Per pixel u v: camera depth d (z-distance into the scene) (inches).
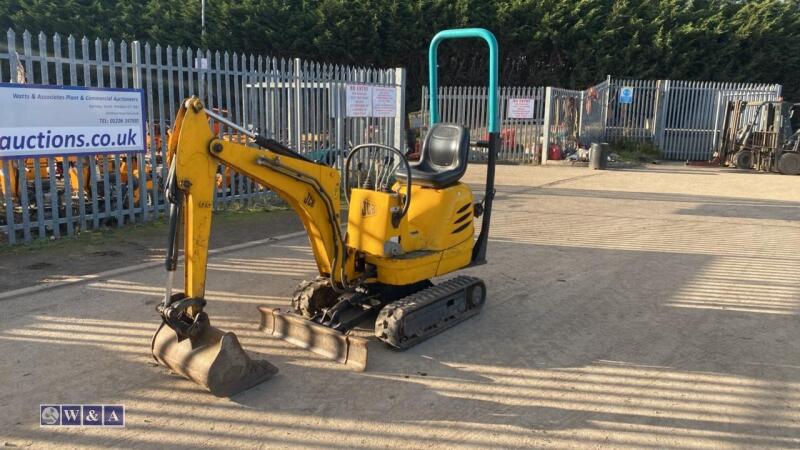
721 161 754.2
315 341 172.6
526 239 328.8
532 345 183.5
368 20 1165.7
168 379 153.5
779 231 361.4
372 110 462.0
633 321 206.2
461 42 1181.7
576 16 1152.2
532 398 150.0
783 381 162.7
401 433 132.0
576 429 135.9
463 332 192.5
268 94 386.9
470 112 799.7
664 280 255.8
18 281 226.5
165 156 339.0
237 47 1214.3
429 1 1167.6
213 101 367.6
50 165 285.9
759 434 136.0
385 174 197.3
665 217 402.3
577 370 167.0
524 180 588.4
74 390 146.5
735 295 237.0
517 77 1242.0
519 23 1173.1
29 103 269.4
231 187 378.9
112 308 201.2
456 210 195.6
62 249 274.7
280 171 155.9
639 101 854.5
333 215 169.6
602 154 708.0
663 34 1130.7
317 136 423.8
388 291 194.4
